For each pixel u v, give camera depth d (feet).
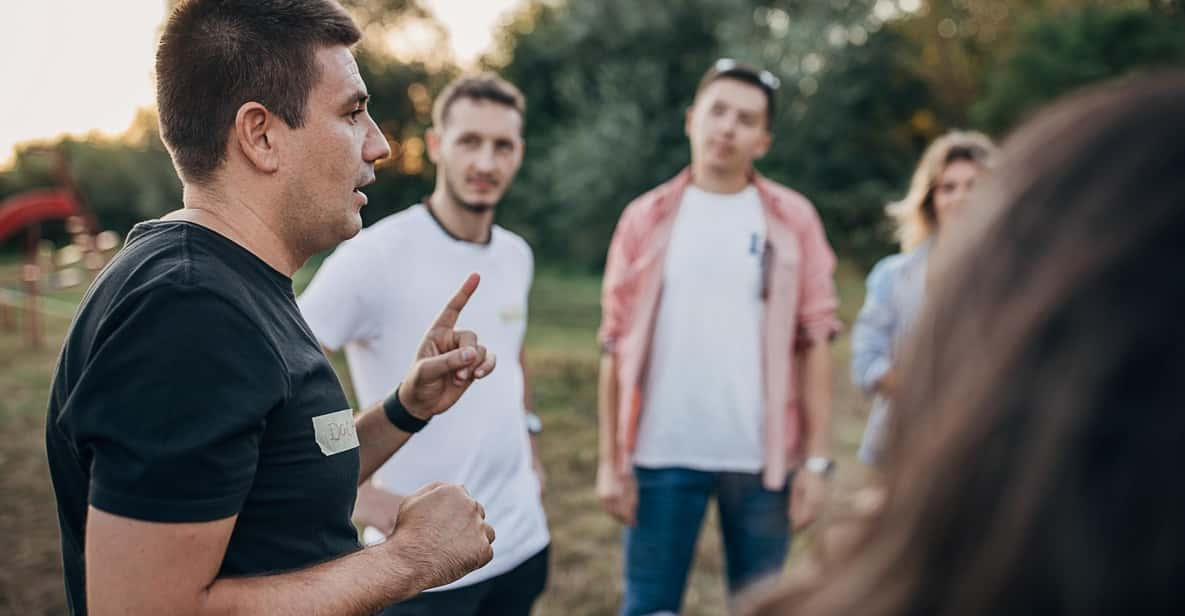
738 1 75.72
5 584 12.38
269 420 3.96
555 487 17.62
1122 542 1.27
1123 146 1.40
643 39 77.25
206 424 3.55
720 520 9.86
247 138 4.28
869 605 1.49
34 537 14.20
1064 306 1.34
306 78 4.34
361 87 4.57
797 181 74.84
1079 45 70.79
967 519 1.39
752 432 9.56
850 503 1.70
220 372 3.64
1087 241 1.36
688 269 9.61
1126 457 1.27
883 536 1.54
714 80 9.79
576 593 12.60
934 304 1.55
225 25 4.26
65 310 43.86
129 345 3.56
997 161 1.60
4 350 32.76
